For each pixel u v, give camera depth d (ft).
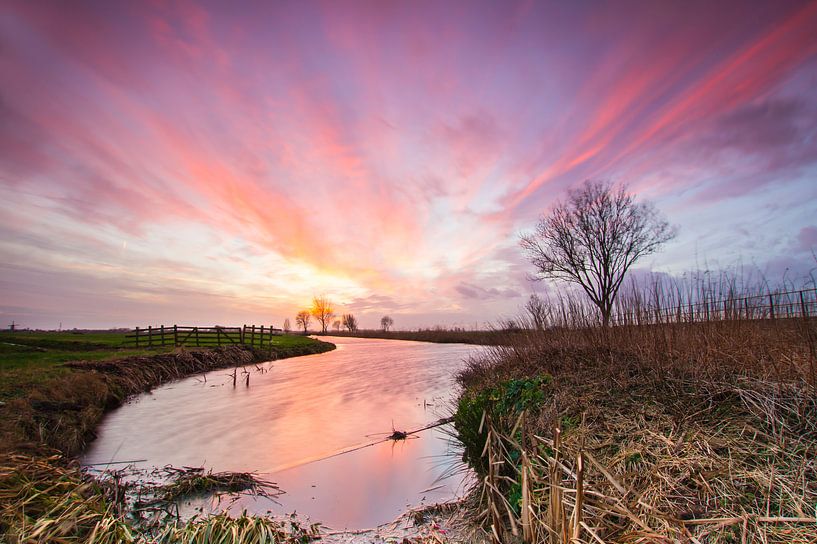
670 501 11.97
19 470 15.15
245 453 23.18
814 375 16.17
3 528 11.75
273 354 84.58
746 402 16.33
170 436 26.53
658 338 23.50
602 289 101.24
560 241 105.50
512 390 20.21
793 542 9.80
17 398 26.45
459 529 14.10
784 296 20.25
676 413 16.74
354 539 13.60
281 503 16.55
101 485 16.38
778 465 12.78
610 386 20.63
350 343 168.45
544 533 11.54
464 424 18.84
